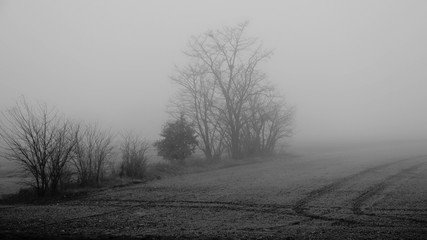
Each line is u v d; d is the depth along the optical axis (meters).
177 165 30.64
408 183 19.94
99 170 22.16
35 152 18.41
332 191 17.98
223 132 39.44
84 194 19.06
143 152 26.17
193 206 15.18
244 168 30.69
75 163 20.97
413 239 9.77
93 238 9.89
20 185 20.73
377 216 12.72
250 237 10.23
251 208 14.53
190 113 38.03
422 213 13.03
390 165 29.56
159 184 22.20
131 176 24.34
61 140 19.58
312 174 24.89
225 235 10.49
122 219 12.90
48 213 14.08
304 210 13.98
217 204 15.50
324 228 11.20
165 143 33.31
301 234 10.52
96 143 22.25
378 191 17.64
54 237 9.95
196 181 23.17
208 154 37.66
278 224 11.88
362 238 9.95
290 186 19.84
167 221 12.52
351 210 13.76
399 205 14.39
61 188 19.61
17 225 11.98
